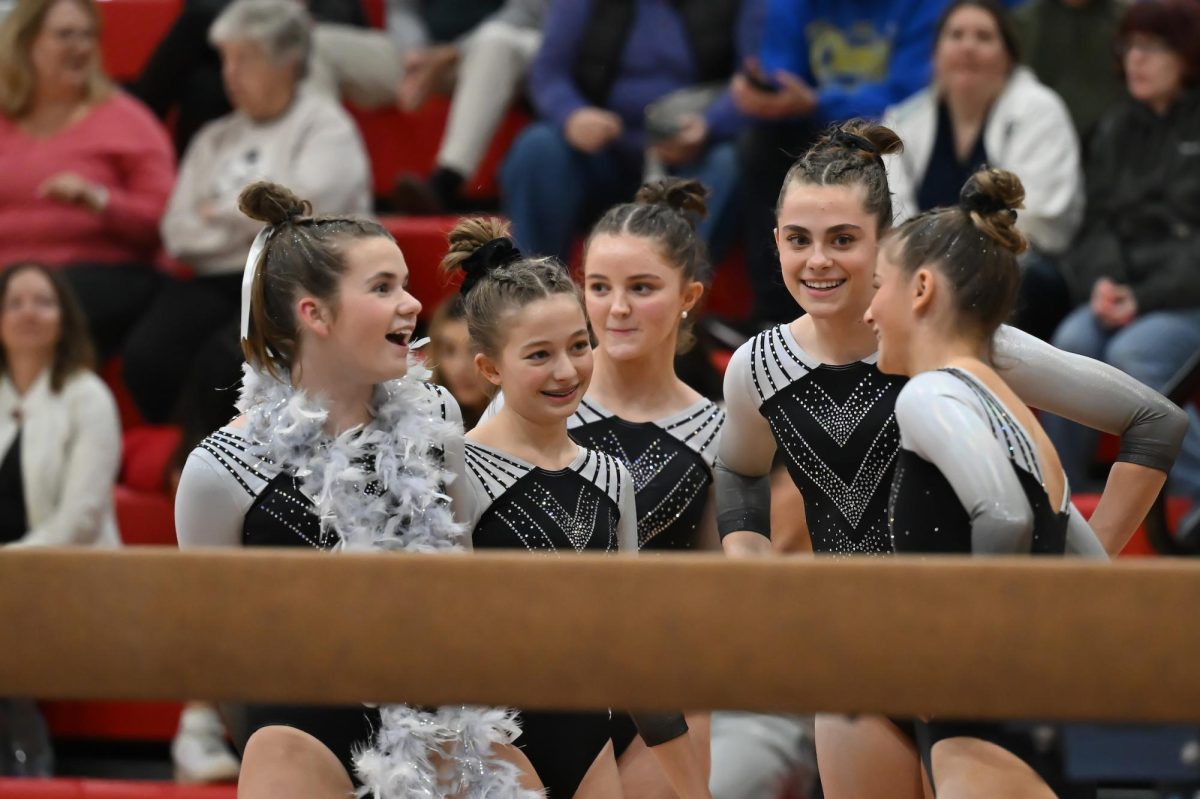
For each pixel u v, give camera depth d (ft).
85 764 37.83
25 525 37.22
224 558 15.11
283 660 15.02
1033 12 43.98
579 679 14.70
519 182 44.24
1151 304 38.60
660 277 25.34
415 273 44.09
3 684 15.29
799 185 22.45
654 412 26.30
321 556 15.05
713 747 25.20
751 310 43.01
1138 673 14.11
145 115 47.06
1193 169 39.09
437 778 21.58
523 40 49.21
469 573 14.85
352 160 44.52
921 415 18.80
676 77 45.68
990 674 14.28
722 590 14.56
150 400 43.73
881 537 22.65
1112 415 21.88
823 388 23.00
